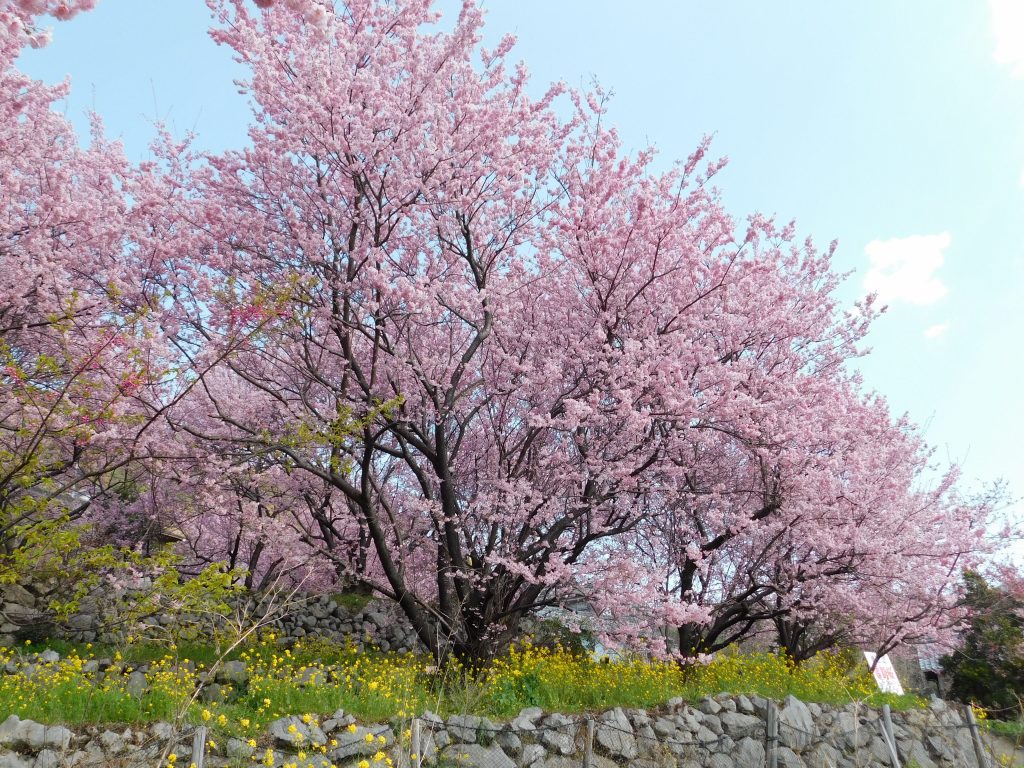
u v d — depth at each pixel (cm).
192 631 848
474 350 1012
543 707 820
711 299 1084
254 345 943
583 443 1009
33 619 983
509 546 967
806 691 1087
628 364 954
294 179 995
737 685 1020
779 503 1074
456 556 976
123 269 973
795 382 1112
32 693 659
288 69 970
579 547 966
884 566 1105
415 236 1081
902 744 1026
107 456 948
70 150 1058
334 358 1050
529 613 1138
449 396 995
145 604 806
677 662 1084
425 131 960
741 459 1220
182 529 1363
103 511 1200
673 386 948
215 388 1291
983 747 1040
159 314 878
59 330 765
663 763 780
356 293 964
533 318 1132
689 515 1170
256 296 822
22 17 403
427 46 986
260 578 1488
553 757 737
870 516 1112
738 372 963
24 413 768
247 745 611
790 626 1419
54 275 905
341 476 949
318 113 882
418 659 1081
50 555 840
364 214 942
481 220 1091
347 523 1382
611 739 781
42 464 749
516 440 1130
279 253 998
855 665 1402
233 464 982
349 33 975
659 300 1079
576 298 1126
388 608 1360
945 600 1227
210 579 775
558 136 1134
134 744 608
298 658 989
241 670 824
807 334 1221
